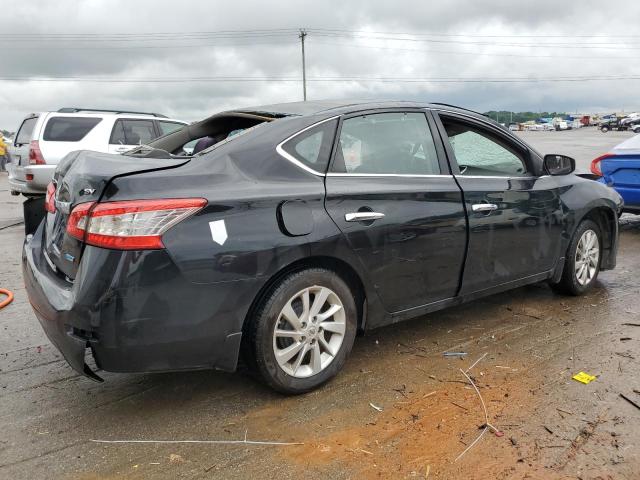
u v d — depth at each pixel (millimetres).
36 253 3322
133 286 2549
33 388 3336
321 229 3031
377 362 3619
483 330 4148
